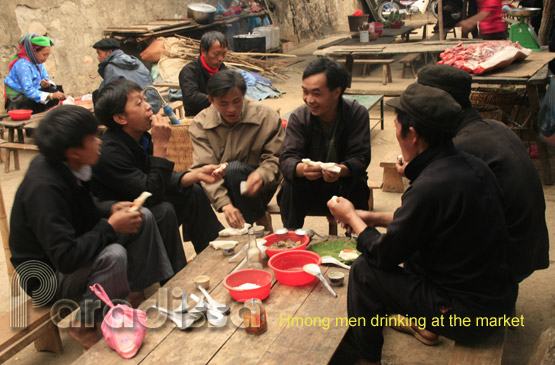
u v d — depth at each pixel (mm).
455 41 7793
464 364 2189
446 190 2125
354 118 3504
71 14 9297
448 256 2221
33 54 6766
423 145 2236
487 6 7512
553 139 4895
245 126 3654
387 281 2316
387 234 2234
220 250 3250
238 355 2279
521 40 7137
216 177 3424
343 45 9094
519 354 2906
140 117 3221
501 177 2631
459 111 2158
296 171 3404
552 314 3230
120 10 10383
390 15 11953
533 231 2684
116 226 2742
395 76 9617
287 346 2318
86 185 2811
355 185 3520
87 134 2592
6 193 5727
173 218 3330
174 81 9352
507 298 2234
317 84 3232
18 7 8289
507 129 2803
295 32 15414
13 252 2752
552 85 4973
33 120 6328
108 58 6383
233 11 12570
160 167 3277
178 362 2260
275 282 2852
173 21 11031
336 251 3129
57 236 2529
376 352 2500
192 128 3771
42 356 3119
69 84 9359
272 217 4906
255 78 9922
